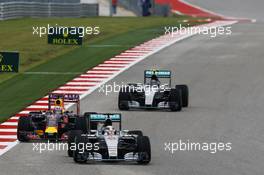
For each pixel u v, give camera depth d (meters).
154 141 90.88
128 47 172.88
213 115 107.88
